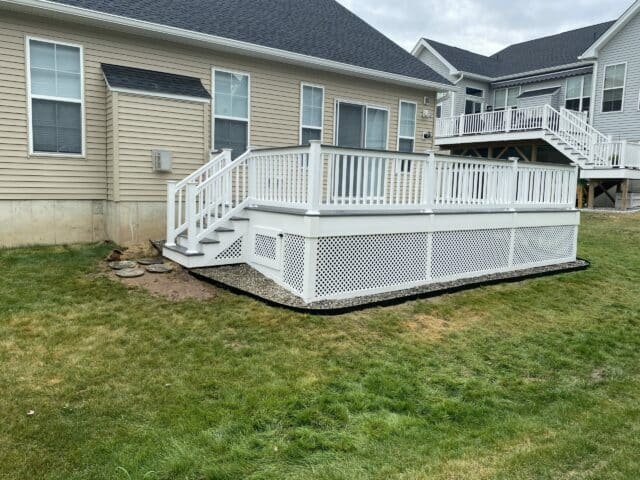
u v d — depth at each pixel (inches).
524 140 693.3
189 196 259.0
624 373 176.4
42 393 137.9
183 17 340.5
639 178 578.9
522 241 321.7
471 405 145.3
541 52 865.5
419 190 273.1
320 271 228.7
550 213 335.0
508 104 853.2
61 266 261.4
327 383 152.3
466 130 758.5
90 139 308.7
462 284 273.3
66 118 299.7
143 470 106.6
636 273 321.7
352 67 399.9
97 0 305.4
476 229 291.7
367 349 181.6
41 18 284.7
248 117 368.5
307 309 213.0
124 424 124.3
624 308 253.6
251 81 367.2
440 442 123.4
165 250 283.4
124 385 144.7
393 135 458.9
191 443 117.3
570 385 164.2
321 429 127.1
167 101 311.6
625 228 462.0
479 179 296.4
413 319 217.9
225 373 155.4
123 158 299.7
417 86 459.2
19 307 203.3
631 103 669.3
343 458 114.6
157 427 123.5
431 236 270.4
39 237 300.8
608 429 134.0
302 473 108.3
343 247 235.9
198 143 327.0
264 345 179.0
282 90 383.6
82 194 311.3
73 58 297.4
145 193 311.1
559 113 645.9
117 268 260.7
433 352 184.2
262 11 425.7
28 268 255.6
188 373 154.1
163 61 327.6
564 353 192.2
